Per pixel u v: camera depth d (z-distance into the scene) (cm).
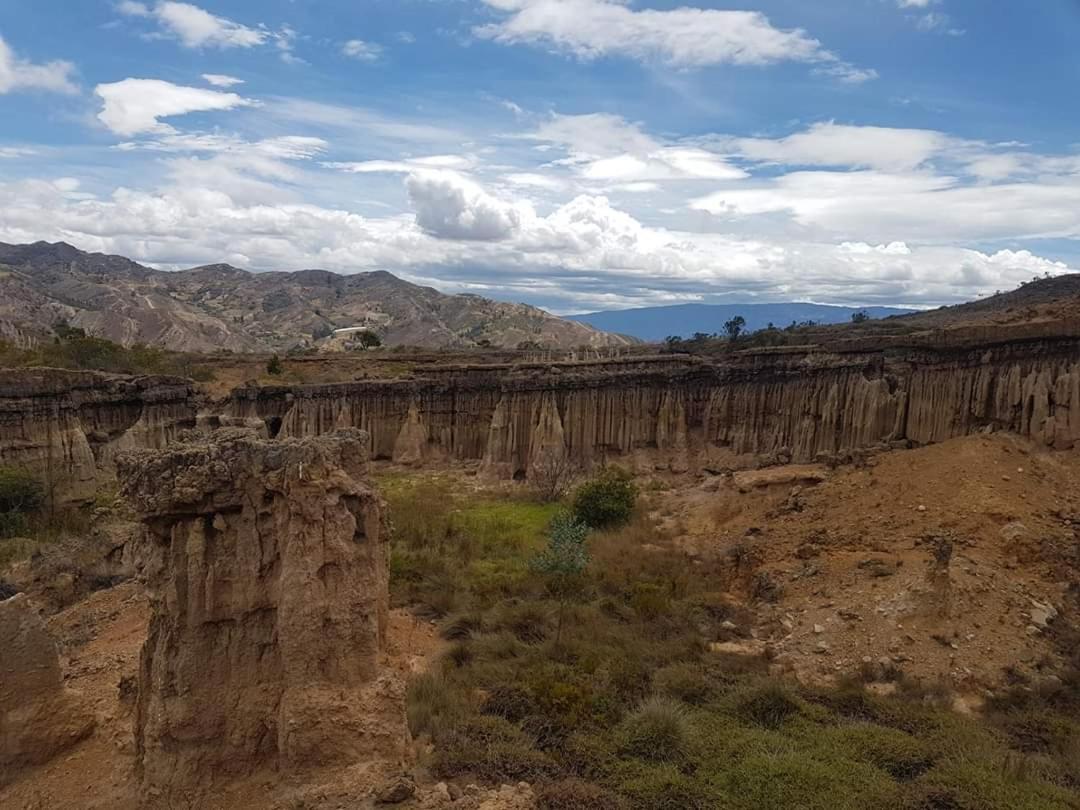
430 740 1828
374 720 1524
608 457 7194
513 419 7156
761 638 2873
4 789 1498
